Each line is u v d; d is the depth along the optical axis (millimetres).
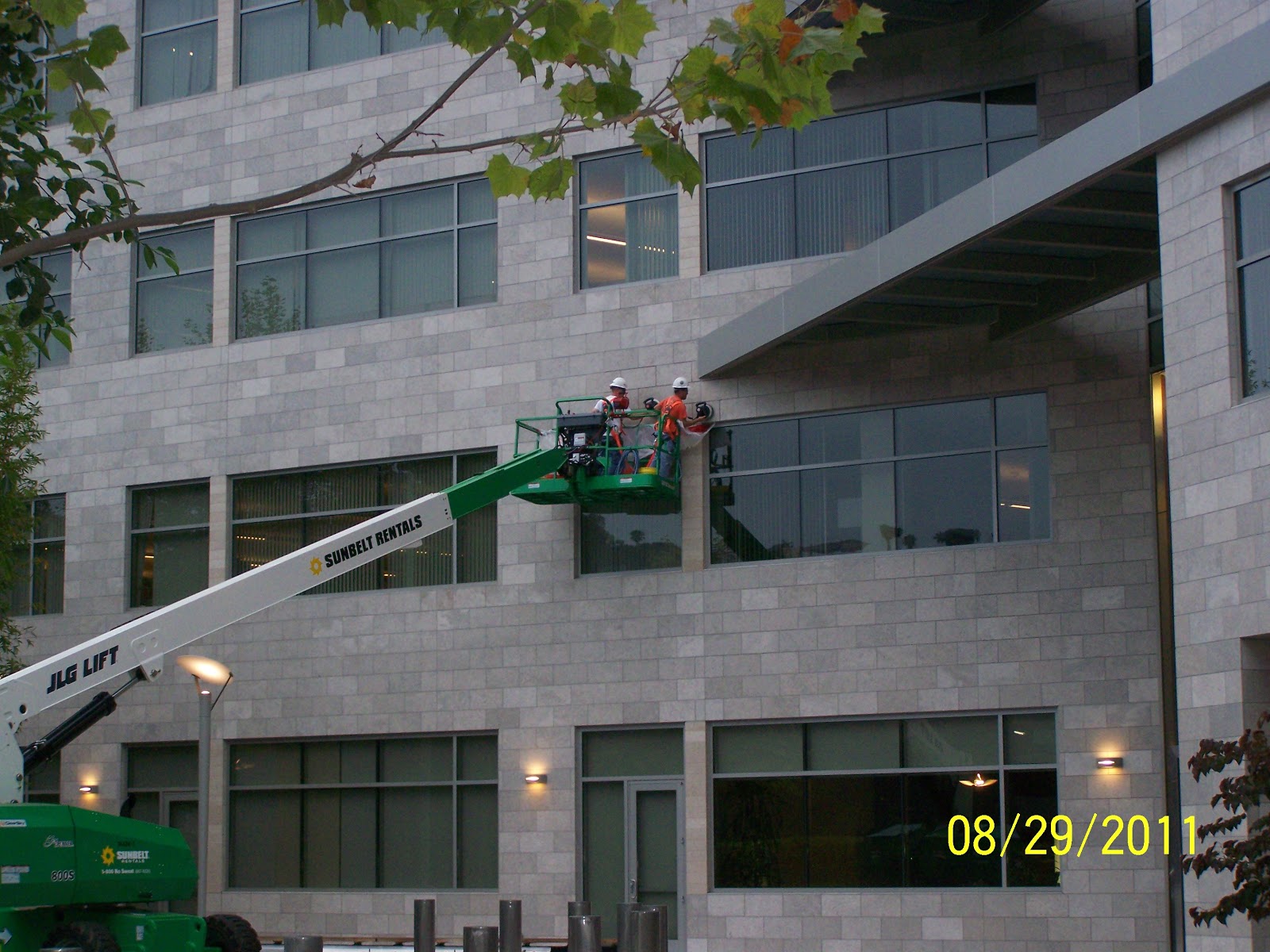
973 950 24047
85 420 32281
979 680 24594
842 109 26797
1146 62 24844
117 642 16328
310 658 29469
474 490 19844
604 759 27188
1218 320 18750
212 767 29859
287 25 31766
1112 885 23375
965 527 25234
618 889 26688
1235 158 18578
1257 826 14109
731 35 10977
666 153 11273
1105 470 24281
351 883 28766
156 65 32938
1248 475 18172
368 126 30469
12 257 11914
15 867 15766
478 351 28953
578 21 11281
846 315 24578
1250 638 18141
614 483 26109
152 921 16922
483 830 27922
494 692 27922
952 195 25938
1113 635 23891
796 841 25625
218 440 30969
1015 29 25688
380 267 30266
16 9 14156
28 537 32312
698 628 26609
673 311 27516
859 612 25547
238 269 31531
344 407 29953
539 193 12055
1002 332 25047
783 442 26688
